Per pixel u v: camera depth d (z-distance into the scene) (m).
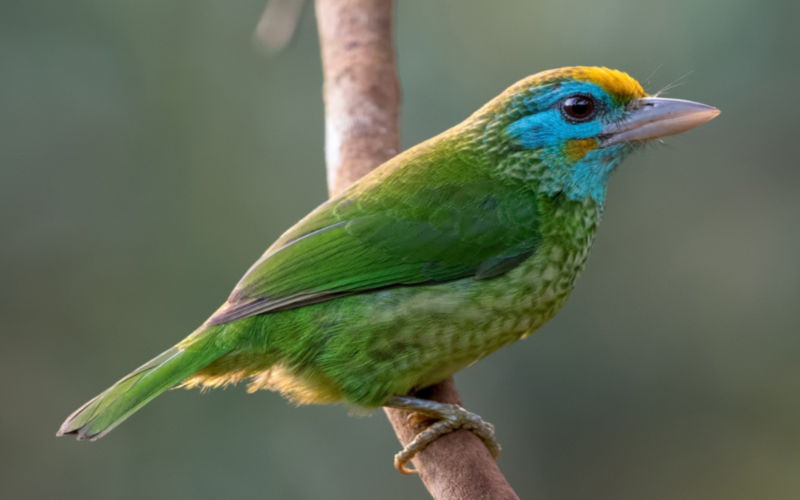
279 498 13.07
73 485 13.11
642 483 13.81
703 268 14.25
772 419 13.84
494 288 7.73
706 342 14.12
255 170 14.27
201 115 14.20
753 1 13.84
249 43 14.33
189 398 13.14
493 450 7.59
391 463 13.30
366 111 9.34
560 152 8.09
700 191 14.47
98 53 14.02
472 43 14.47
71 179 13.84
